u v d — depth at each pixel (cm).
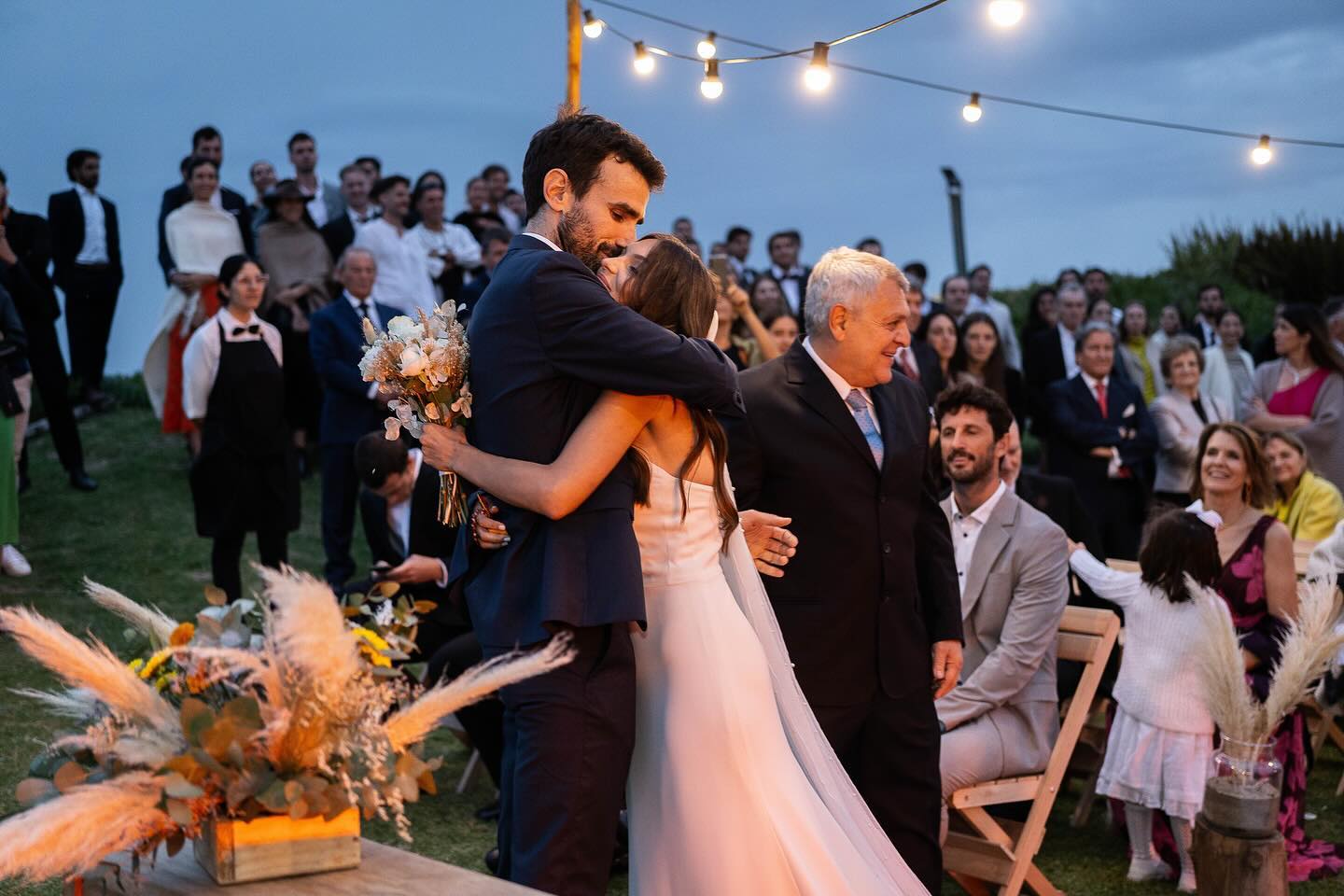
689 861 262
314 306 951
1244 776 323
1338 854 436
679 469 273
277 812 197
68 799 180
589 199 267
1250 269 1695
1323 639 325
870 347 325
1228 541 460
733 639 270
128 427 1012
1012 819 433
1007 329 1127
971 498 419
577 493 247
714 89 474
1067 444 823
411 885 196
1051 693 404
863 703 327
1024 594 402
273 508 679
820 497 323
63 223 1013
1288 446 598
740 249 1178
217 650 193
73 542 771
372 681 205
